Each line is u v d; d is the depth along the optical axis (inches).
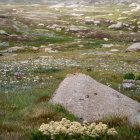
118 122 589.9
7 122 614.2
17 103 829.8
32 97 901.2
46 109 674.8
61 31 5364.2
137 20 6190.9
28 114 671.8
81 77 842.8
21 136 514.9
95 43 4001.0
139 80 1301.7
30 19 6505.9
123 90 1065.5
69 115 665.0
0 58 2596.0
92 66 1939.0
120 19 6574.8
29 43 4074.8
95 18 6948.8
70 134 464.8
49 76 1523.1
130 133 508.7
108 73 1544.0
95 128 478.9
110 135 481.4
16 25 5654.5
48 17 7224.4
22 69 1736.0
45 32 5177.2
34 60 2347.4
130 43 4237.2
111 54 2770.7
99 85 810.8
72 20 6870.1
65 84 816.9
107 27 6033.5
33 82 1312.7
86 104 714.8
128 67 1920.5
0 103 820.6
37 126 583.2
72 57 2586.1
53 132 467.5
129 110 703.7
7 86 1184.8
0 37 4224.9
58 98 757.9
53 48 3590.1
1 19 6013.8
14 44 3966.5
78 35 5004.9
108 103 723.4
